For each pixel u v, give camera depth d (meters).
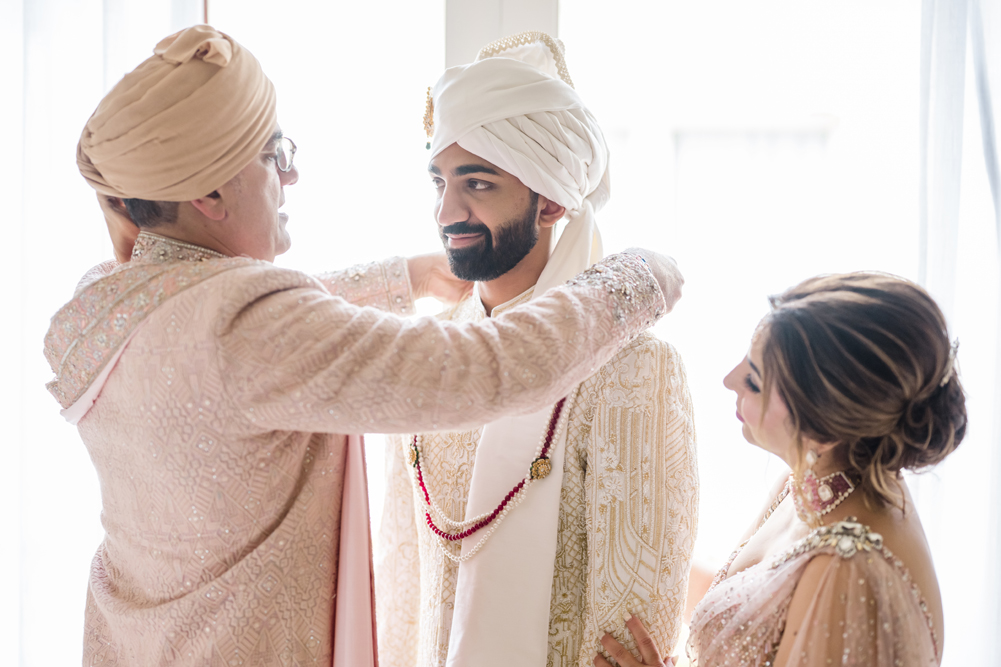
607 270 0.85
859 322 0.74
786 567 0.78
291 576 0.81
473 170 0.96
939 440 0.77
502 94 0.94
